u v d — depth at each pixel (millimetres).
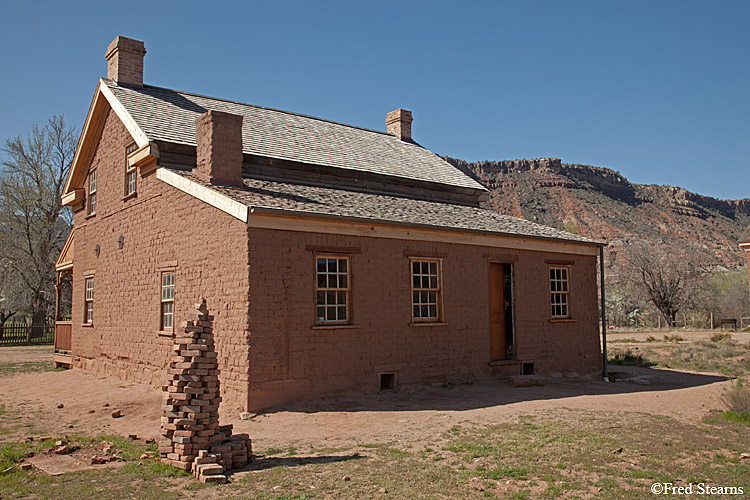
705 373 18641
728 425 10391
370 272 13977
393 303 14336
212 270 13242
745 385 15297
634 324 56844
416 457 8203
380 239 14266
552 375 17594
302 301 12688
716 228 137000
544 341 17562
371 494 6578
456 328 15602
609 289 59125
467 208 20469
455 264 15781
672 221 132750
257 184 15359
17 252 41188
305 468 7648
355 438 9539
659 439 9211
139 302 16594
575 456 8164
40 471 7566
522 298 17172
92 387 16250
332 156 19062
